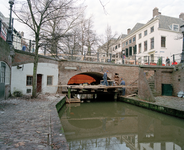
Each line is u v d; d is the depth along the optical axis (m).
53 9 8.59
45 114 4.98
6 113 4.97
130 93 14.83
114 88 13.39
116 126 6.77
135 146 4.72
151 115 8.96
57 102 7.60
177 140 5.27
